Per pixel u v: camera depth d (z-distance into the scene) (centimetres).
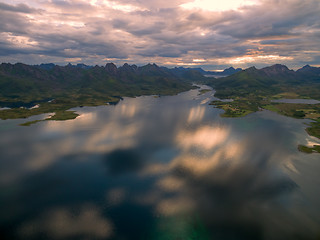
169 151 11862
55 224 6512
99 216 6850
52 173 9544
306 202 7388
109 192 8100
